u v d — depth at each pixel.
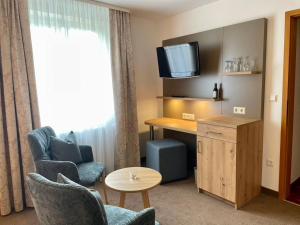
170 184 3.34
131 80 3.73
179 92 3.93
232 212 2.58
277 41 2.70
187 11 3.65
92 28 3.29
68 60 3.10
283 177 2.77
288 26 2.58
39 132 2.55
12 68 2.54
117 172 2.49
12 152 2.56
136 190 2.10
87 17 3.24
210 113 3.47
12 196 2.68
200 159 2.97
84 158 2.89
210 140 2.81
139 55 4.11
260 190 2.98
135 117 3.81
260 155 2.89
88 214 1.23
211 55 3.34
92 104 3.38
